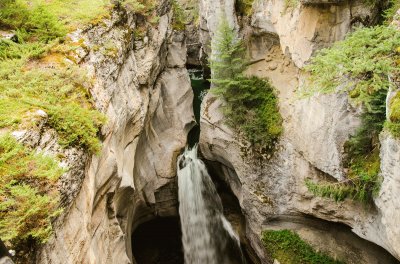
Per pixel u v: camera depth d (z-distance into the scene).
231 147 13.49
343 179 9.38
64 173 5.85
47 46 8.48
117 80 10.73
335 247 10.95
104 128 8.23
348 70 6.12
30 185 5.25
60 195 5.55
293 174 11.34
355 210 9.52
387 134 6.96
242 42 13.38
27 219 4.86
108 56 10.18
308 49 10.14
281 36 11.51
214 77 13.84
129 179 10.80
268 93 12.71
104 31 10.67
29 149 5.69
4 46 8.40
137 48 13.69
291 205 11.59
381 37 6.04
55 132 6.44
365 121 8.55
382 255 9.86
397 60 6.16
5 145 5.42
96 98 8.53
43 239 4.85
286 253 11.66
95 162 7.54
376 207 8.62
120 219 11.29
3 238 4.46
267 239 12.17
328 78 6.53
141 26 14.54
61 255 5.49
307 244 11.43
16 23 9.18
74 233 6.02
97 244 7.66
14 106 6.45
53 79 7.56
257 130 12.39
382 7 9.30
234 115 12.97
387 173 7.27
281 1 11.21
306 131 10.48
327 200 10.30
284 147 11.62
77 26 9.87
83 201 6.63
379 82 6.18
